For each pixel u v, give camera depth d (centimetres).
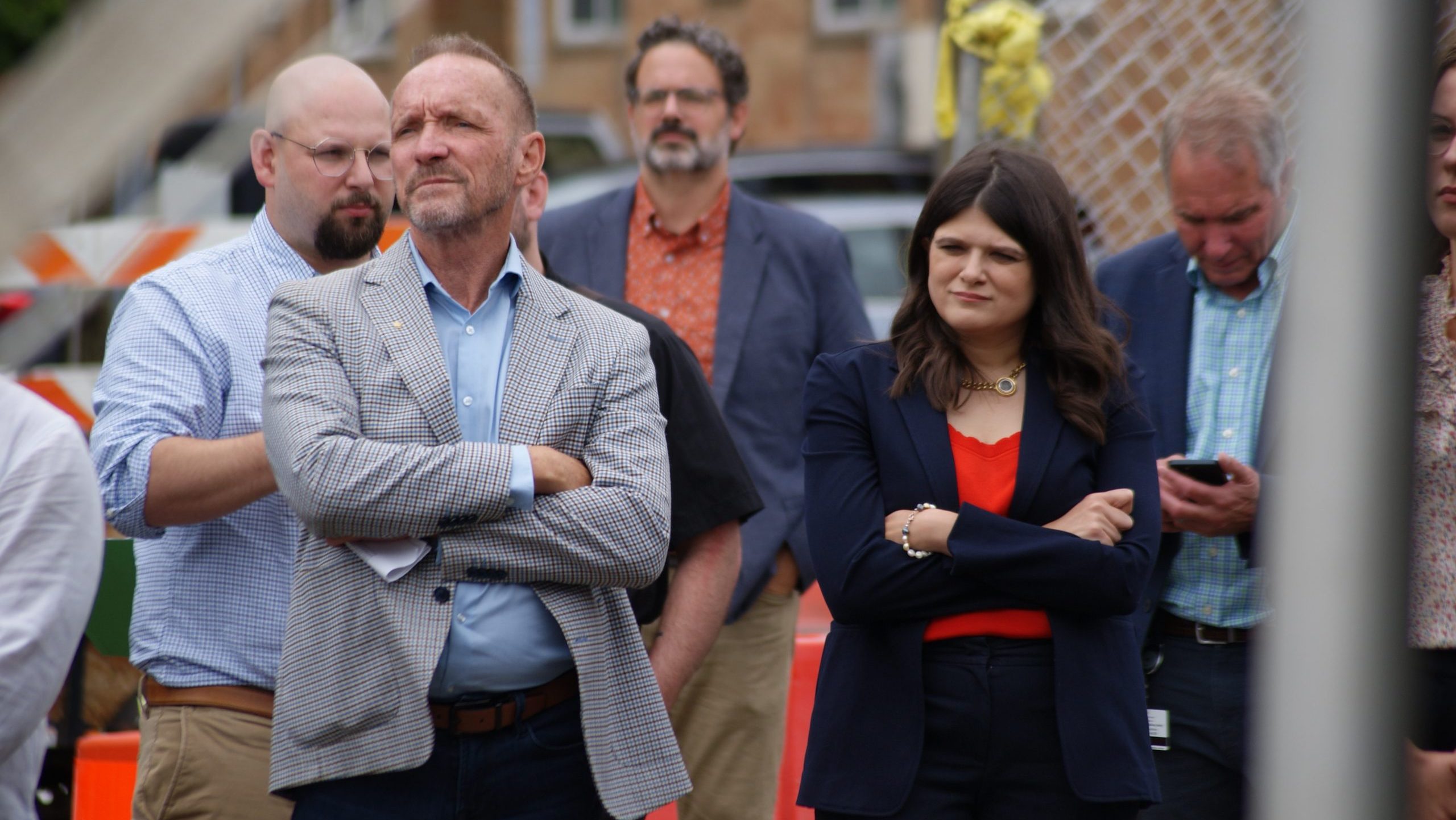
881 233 2645
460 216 734
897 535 748
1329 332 321
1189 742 880
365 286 748
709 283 1148
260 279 853
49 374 1238
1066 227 781
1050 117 1155
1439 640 716
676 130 1137
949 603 739
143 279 839
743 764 1062
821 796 746
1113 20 1142
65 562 598
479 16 5438
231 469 767
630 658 742
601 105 5462
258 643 798
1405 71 316
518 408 734
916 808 732
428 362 725
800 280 1140
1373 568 321
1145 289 942
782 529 1073
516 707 712
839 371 804
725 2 5419
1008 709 730
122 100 302
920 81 5081
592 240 1185
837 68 5334
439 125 739
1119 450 783
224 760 782
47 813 1178
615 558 711
